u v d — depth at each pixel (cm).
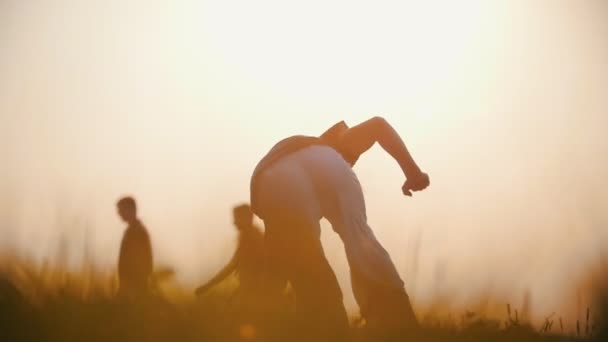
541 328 1015
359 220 1011
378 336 900
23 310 782
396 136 1080
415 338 913
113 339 760
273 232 1016
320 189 1015
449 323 994
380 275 996
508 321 1009
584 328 1014
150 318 805
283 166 1020
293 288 1001
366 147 1084
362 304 995
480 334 954
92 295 858
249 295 972
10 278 825
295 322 867
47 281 849
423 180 1080
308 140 1038
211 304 892
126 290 899
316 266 995
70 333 753
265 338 826
